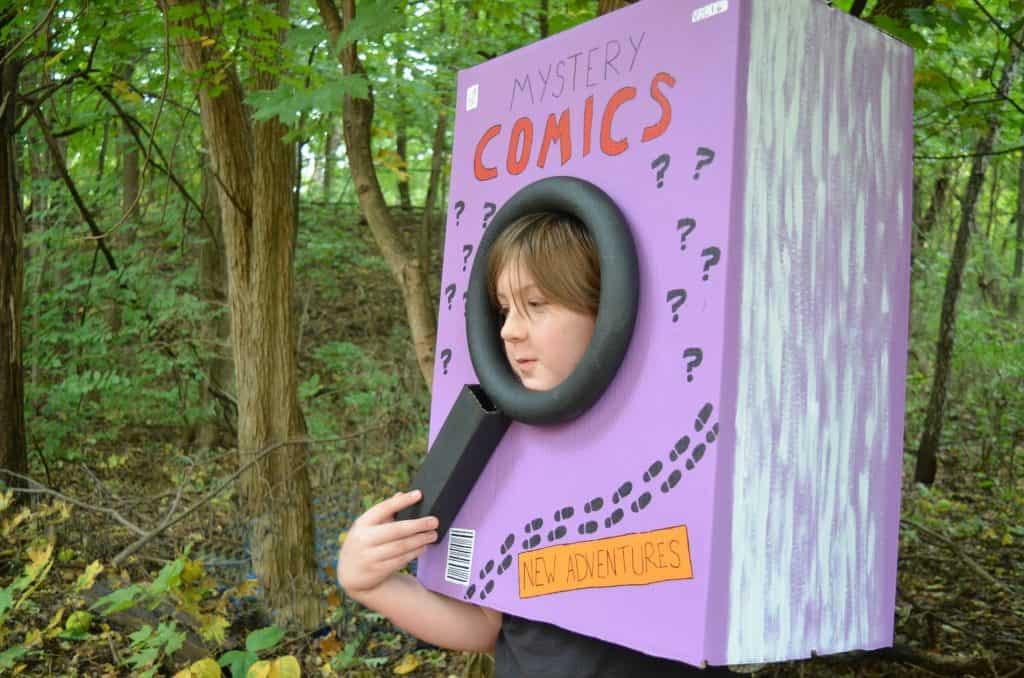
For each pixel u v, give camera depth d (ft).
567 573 3.05
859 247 3.12
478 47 17.88
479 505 3.47
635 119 3.03
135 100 16.24
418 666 11.15
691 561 2.67
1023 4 9.87
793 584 2.85
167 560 12.84
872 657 10.75
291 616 11.88
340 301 34.78
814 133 2.96
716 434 2.64
